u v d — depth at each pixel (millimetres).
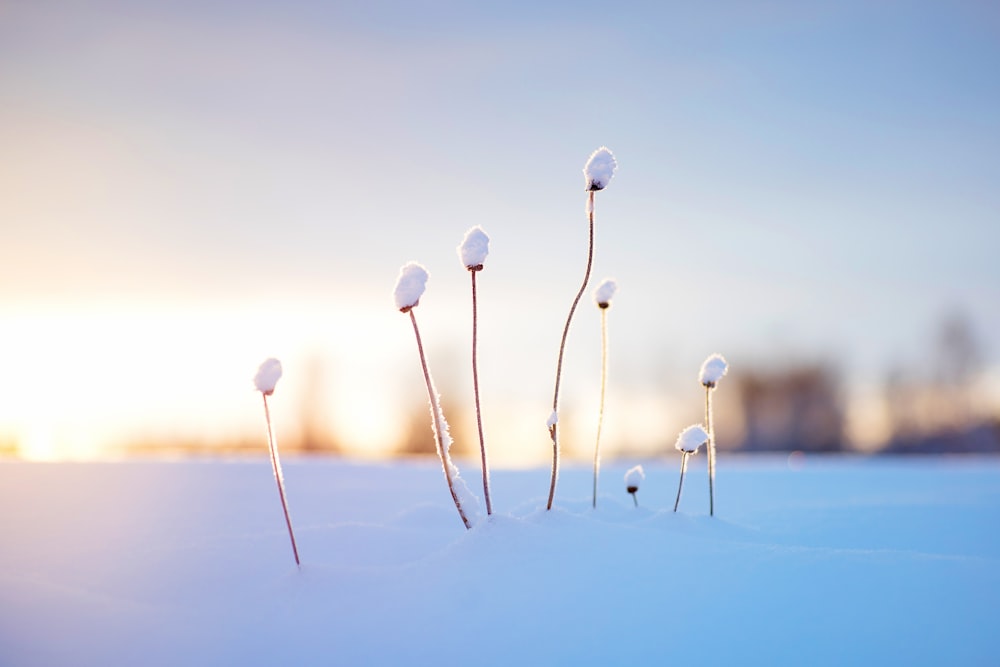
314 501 1274
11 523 1111
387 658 729
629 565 814
